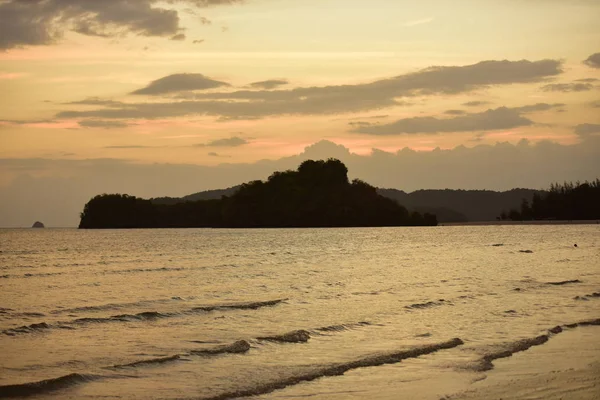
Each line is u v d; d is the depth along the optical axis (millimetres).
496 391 15258
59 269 53938
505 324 24031
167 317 26688
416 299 31688
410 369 17422
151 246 99562
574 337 21547
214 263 60906
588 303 29422
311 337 21750
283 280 43281
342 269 52938
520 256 67062
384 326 23859
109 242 116688
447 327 23531
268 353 19297
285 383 15953
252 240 121000
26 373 16906
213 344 20969
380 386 15789
